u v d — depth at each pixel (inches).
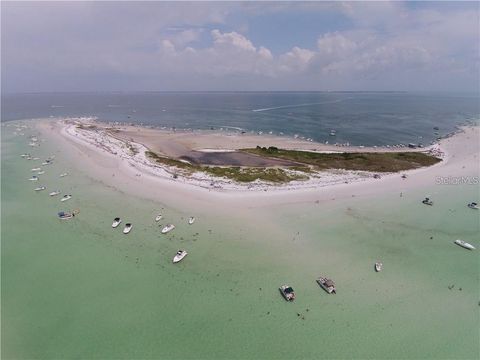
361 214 2374.5
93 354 1266.0
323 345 1310.3
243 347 1296.8
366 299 1550.2
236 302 1518.2
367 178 3097.9
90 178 3129.9
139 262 1812.3
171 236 2060.8
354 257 1868.8
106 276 1700.3
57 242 2025.1
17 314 1454.2
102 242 2014.0
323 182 2965.1
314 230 2143.2
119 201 2588.6
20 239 2062.0
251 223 2218.3
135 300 1530.5
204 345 1301.7
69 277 1695.4
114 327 1384.1
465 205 2559.1
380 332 1371.8
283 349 1290.6
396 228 2196.1
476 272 1764.3
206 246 1951.3
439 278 1711.4
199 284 1633.9
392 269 1772.9
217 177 3043.8
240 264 1785.2
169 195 2679.6
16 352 1277.1
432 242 2043.6
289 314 1453.0
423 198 2679.6
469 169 3415.4
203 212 2377.0
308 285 1630.2
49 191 2827.3
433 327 1402.6
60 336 1343.5
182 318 1427.2
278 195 2667.3
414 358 1261.1
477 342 1332.4
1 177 3208.7
